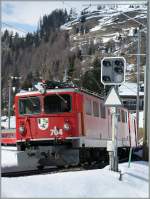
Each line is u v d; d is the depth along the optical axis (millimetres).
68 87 17812
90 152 19406
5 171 18984
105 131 21422
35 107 18188
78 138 17516
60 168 18078
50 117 17875
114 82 14023
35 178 12406
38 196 9555
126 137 26500
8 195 9539
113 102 14391
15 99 18578
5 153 26844
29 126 18250
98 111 20250
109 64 14039
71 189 10672
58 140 17688
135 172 15156
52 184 11266
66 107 17719
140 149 29094
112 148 14844
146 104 20344
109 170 14727
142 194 11078
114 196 10172
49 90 17922
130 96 73312
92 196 10016
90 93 19203
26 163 18234
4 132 43344
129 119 27891
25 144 18266
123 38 52031
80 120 17688
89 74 48719
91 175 13125
